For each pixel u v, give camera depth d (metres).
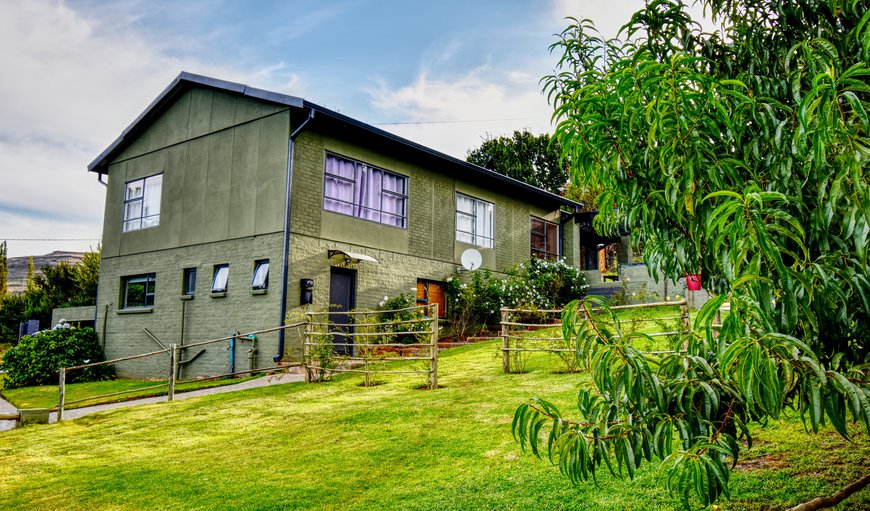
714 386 1.98
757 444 4.48
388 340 11.10
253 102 13.06
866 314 1.77
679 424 1.94
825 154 1.75
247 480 4.86
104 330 15.38
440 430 5.83
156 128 15.23
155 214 14.86
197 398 9.13
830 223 1.88
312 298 12.27
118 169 16.09
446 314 15.66
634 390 1.90
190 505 4.37
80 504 4.59
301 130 12.20
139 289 15.05
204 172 13.87
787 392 1.70
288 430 6.50
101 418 8.10
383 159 14.38
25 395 12.12
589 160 2.25
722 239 1.59
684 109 1.91
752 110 2.01
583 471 1.97
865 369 1.80
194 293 13.55
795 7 2.40
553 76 2.68
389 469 4.85
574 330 2.01
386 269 14.08
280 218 12.12
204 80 13.72
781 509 3.34
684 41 2.60
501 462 4.72
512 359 9.86
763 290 1.60
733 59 2.60
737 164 1.93
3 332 28.73
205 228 13.58
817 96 1.57
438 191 15.90
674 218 2.23
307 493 4.44
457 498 4.07
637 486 3.91
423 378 9.27
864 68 1.47
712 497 1.77
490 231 17.75
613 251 31.86
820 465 3.92
